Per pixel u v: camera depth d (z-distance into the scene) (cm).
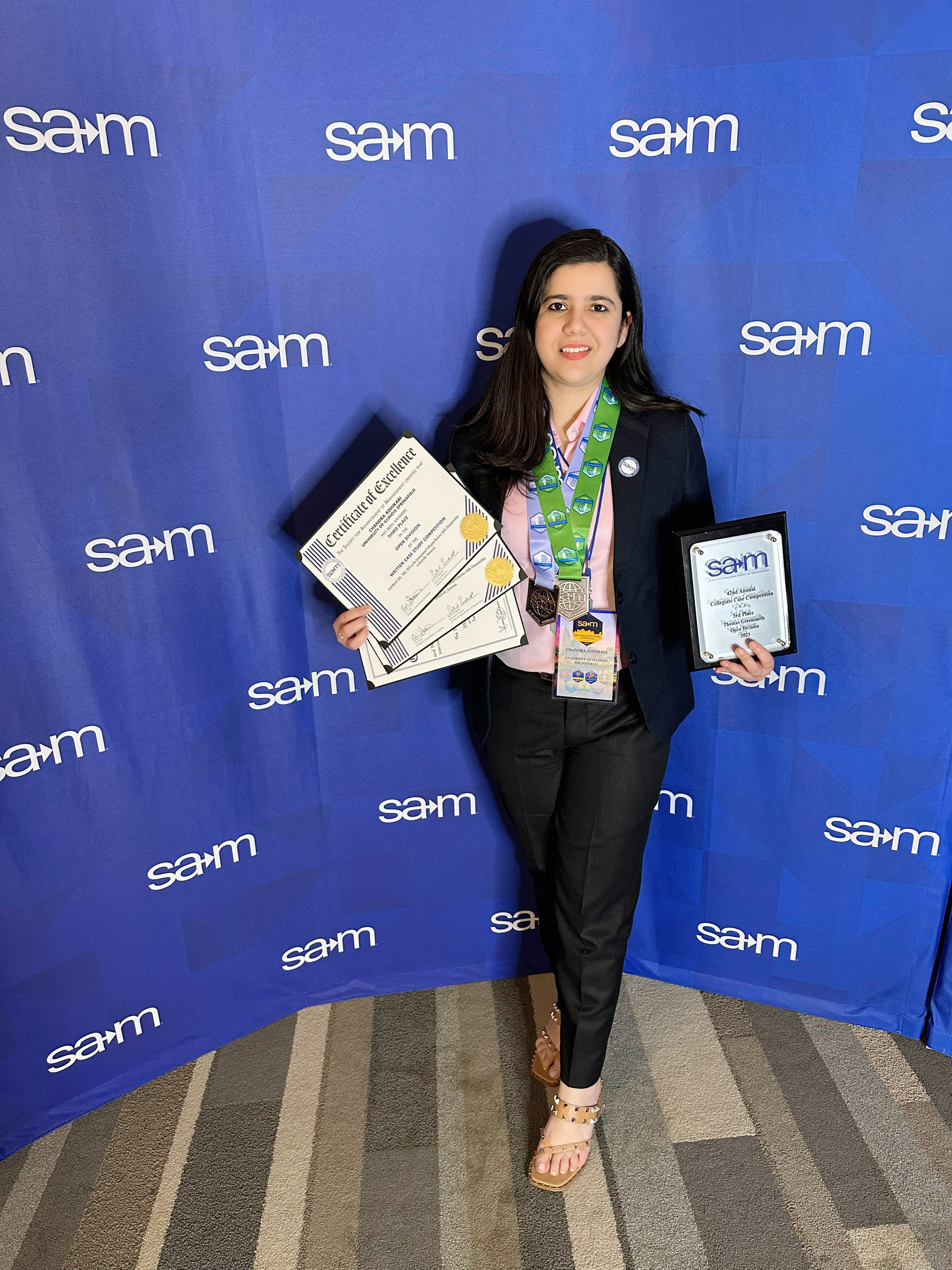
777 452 177
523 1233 159
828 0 151
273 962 209
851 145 157
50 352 152
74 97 145
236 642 185
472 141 167
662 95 162
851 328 166
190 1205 167
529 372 154
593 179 169
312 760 200
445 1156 175
